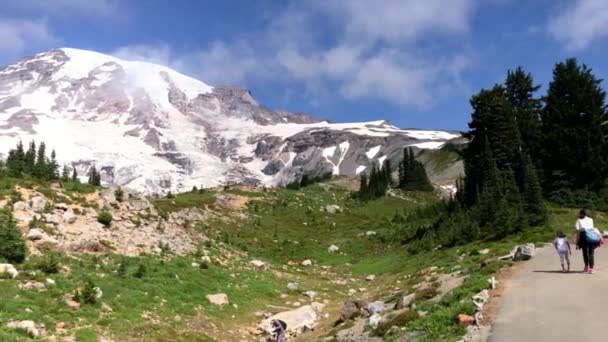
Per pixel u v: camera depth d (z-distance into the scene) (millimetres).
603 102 73750
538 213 58156
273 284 48250
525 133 80375
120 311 28578
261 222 94375
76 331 23906
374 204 134500
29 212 38125
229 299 38688
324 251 79812
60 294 27688
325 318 38438
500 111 72312
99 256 37406
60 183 46812
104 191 48719
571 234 47719
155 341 26250
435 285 30578
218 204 99375
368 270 66375
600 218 60281
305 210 110250
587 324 16812
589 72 74625
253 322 35656
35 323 23312
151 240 46000
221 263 49938
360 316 32656
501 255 41031
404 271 57969
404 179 170125
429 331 20234
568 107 73062
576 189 70188
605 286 21578
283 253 77250
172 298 34031
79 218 41719
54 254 34281
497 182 63812
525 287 23484
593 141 71688
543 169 73500
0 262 29562
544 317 18203
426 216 100562
